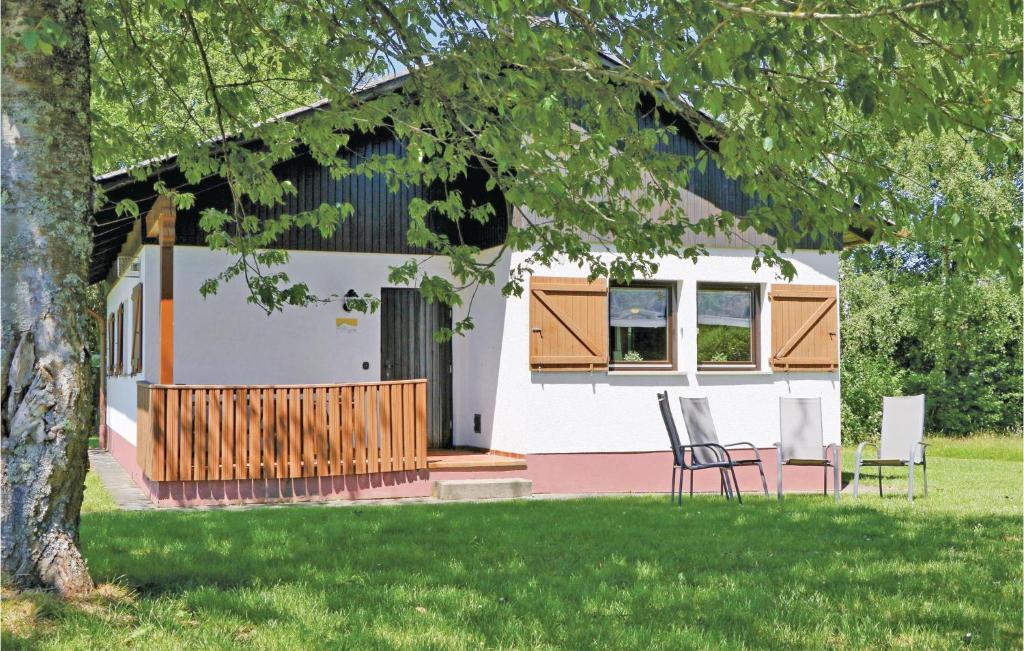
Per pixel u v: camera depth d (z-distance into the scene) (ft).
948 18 16.85
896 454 43.19
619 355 46.01
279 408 39.42
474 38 23.13
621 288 46.14
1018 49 17.85
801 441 44.29
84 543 26.76
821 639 18.34
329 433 40.22
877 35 18.08
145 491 41.60
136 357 46.85
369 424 40.91
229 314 43.21
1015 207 77.05
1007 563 25.68
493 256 46.06
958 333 87.66
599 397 44.88
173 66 30.66
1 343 18.26
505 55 22.72
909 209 22.81
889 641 18.25
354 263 45.60
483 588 22.07
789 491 48.03
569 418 44.34
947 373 89.30
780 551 27.20
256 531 29.55
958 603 21.27
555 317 44.19
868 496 43.57
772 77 20.74
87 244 19.22
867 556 26.43
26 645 16.11
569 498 41.42
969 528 31.89
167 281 37.40
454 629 18.40
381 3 24.11
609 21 21.26
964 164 75.77
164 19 29.40
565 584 22.62
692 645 17.61
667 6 19.67
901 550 27.63
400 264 46.44
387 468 41.04
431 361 48.29
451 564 24.80
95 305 87.35
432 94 24.93
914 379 87.92
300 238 43.98
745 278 47.88
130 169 32.22
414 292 47.85
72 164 18.93
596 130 25.81
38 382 18.30
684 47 20.02
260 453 39.06
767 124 20.63
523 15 19.52
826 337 49.19
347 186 44.98
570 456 44.24
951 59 18.84
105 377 70.49
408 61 24.26
